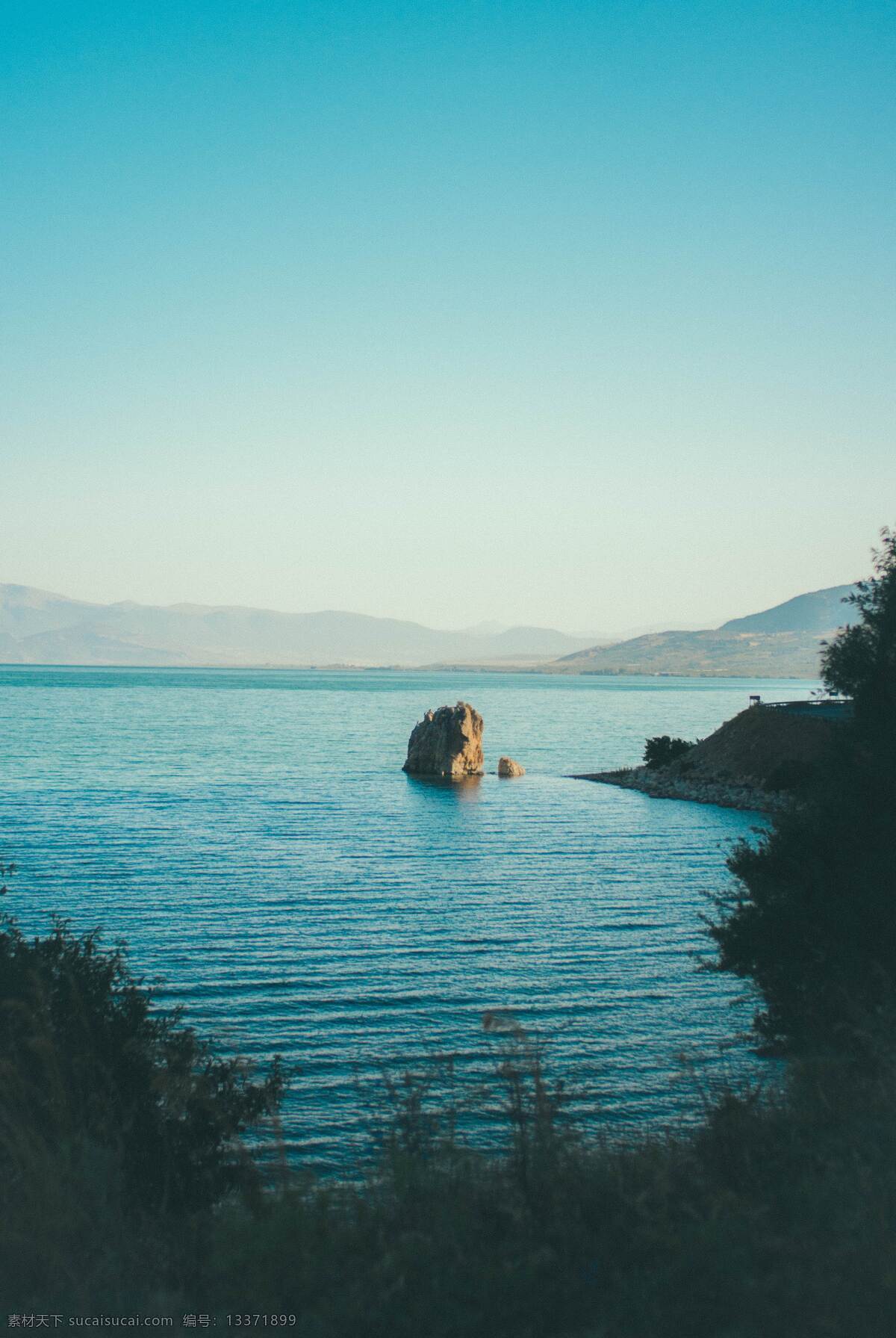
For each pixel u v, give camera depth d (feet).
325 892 139.03
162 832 188.24
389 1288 18.21
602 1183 23.84
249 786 273.75
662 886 147.54
